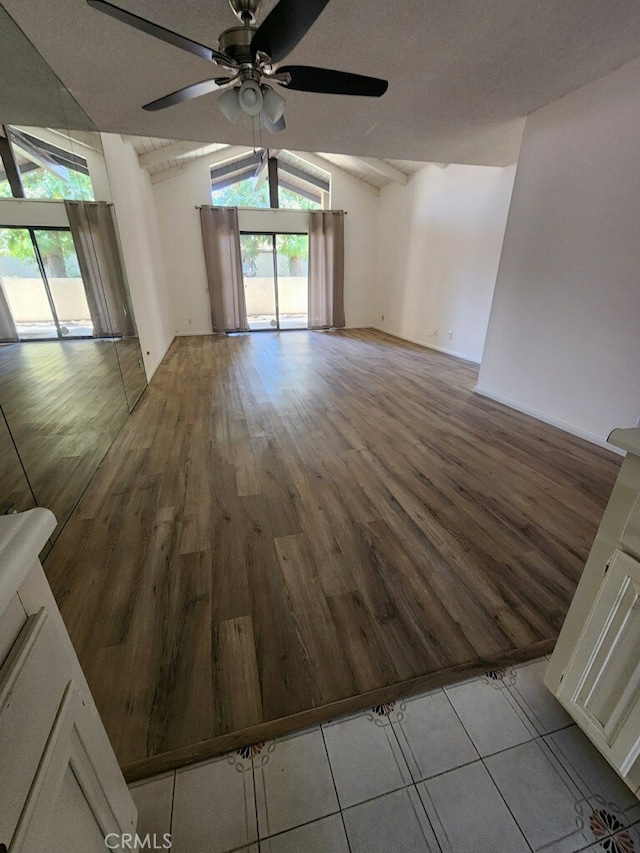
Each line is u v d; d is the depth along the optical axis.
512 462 2.56
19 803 0.44
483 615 1.42
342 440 2.87
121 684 1.17
